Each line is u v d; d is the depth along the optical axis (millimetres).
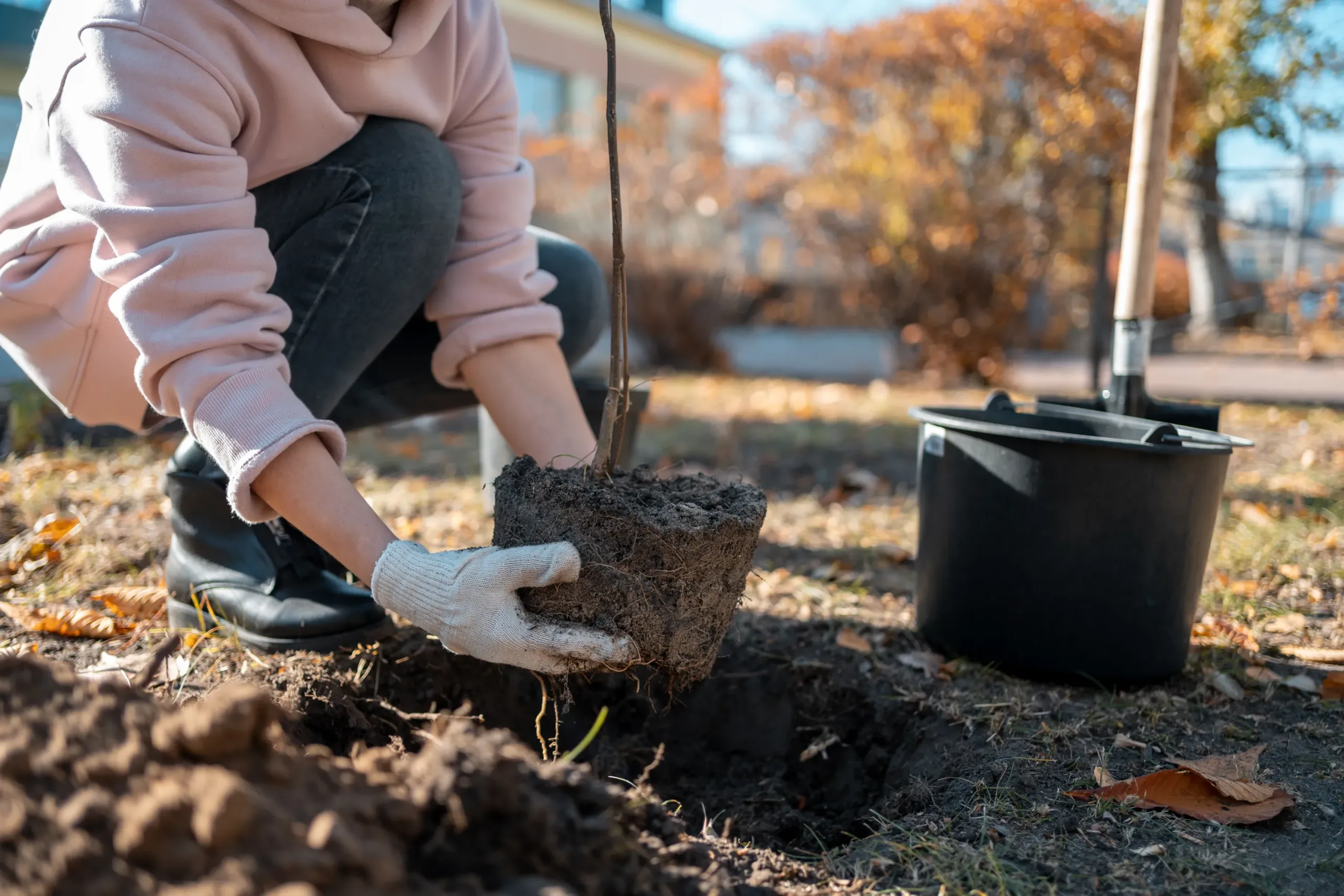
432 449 3979
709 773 1819
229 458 1264
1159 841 1288
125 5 1278
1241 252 12281
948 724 1640
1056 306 9938
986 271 7086
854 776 1725
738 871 1166
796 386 6832
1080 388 6797
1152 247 1895
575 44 9117
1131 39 6293
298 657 1631
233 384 1273
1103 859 1244
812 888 1163
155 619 1837
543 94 9094
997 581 1747
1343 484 3236
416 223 1609
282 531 1711
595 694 1873
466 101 1739
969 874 1199
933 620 1875
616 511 1223
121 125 1278
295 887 771
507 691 1814
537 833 932
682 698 1877
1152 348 9938
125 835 820
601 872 972
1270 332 11688
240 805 827
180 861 815
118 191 1287
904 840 1312
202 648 1670
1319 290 7645
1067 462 1654
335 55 1509
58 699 985
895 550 2551
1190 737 1581
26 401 3244
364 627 1661
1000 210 6996
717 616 1302
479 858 924
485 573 1188
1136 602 1668
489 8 1745
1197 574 1705
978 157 7109
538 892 888
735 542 1274
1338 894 1179
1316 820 1347
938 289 7195
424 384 1940
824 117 7484
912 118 7141
